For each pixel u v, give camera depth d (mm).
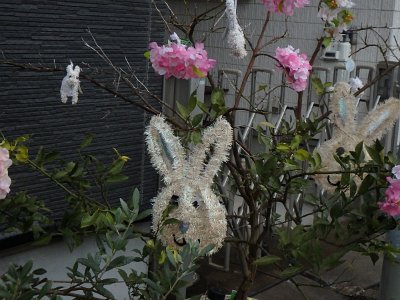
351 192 2576
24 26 3012
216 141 2232
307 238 2518
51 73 3150
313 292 4375
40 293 2051
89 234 2580
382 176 2531
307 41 6203
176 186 2256
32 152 3115
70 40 3201
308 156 2541
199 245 2270
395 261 2893
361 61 6062
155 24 3582
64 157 3260
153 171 3688
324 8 2857
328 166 2848
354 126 2934
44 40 3098
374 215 2600
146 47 3549
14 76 3008
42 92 3131
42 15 3072
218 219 2273
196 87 3572
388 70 3262
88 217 2268
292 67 2428
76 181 2506
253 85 4527
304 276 4570
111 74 3377
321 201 2945
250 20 6457
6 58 2957
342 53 5832
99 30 3314
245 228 3480
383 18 5941
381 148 2576
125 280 2260
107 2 3322
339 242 3092
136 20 3477
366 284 4574
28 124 3094
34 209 2520
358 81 3195
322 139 3965
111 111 3420
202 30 6223
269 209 2697
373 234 2670
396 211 2357
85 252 3465
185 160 2266
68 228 2475
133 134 3547
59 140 3230
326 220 2689
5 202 2457
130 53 3471
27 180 3092
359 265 4855
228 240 2707
